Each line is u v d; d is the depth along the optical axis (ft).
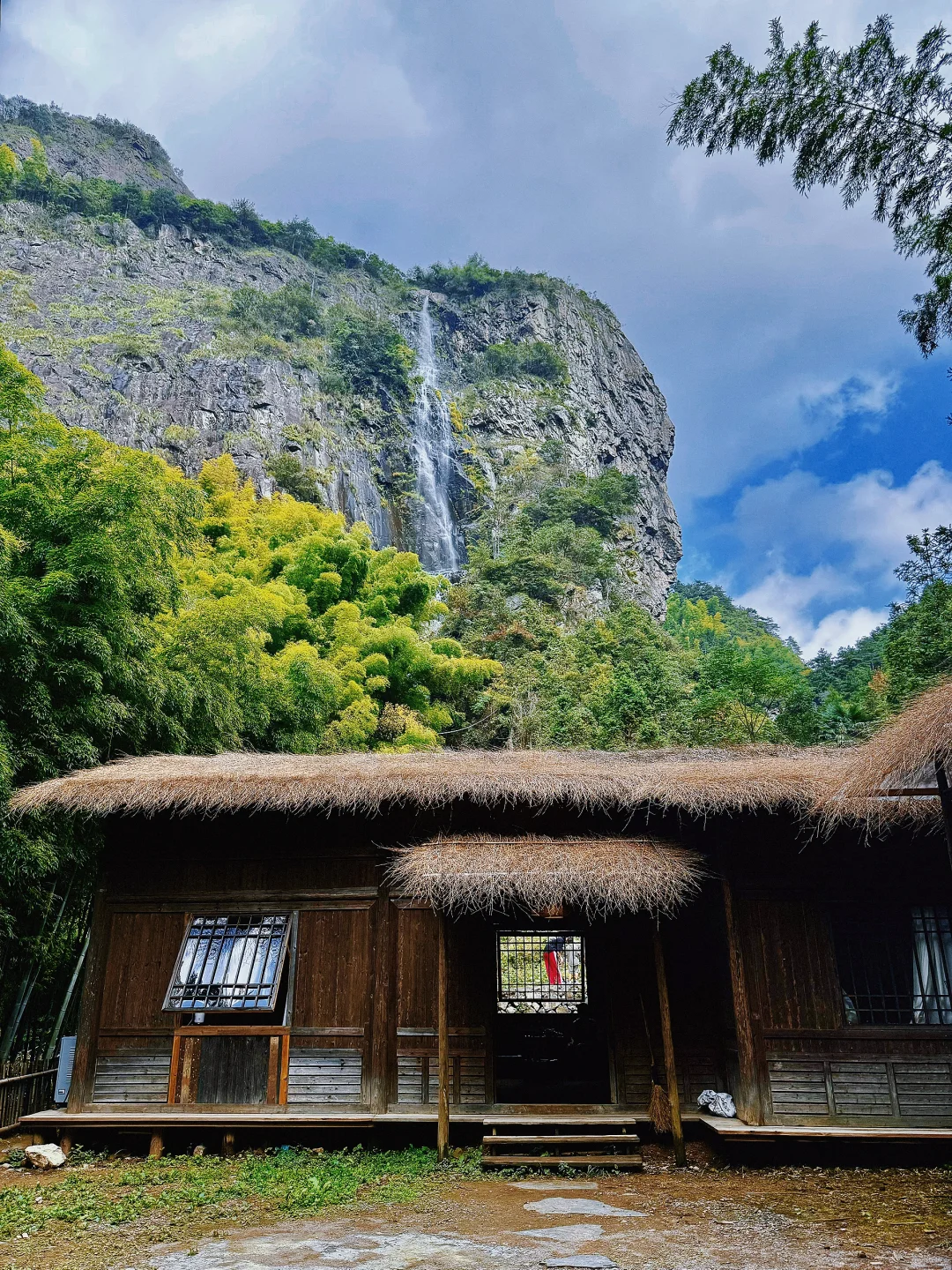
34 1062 27.76
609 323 304.91
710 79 21.25
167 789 23.73
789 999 22.65
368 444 182.50
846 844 23.85
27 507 29.48
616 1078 23.77
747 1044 22.25
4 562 26.17
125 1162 22.30
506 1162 20.61
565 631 140.36
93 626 28.73
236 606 39.88
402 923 24.82
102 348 165.89
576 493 184.85
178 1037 24.07
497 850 22.12
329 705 56.90
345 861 25.39
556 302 280.51
